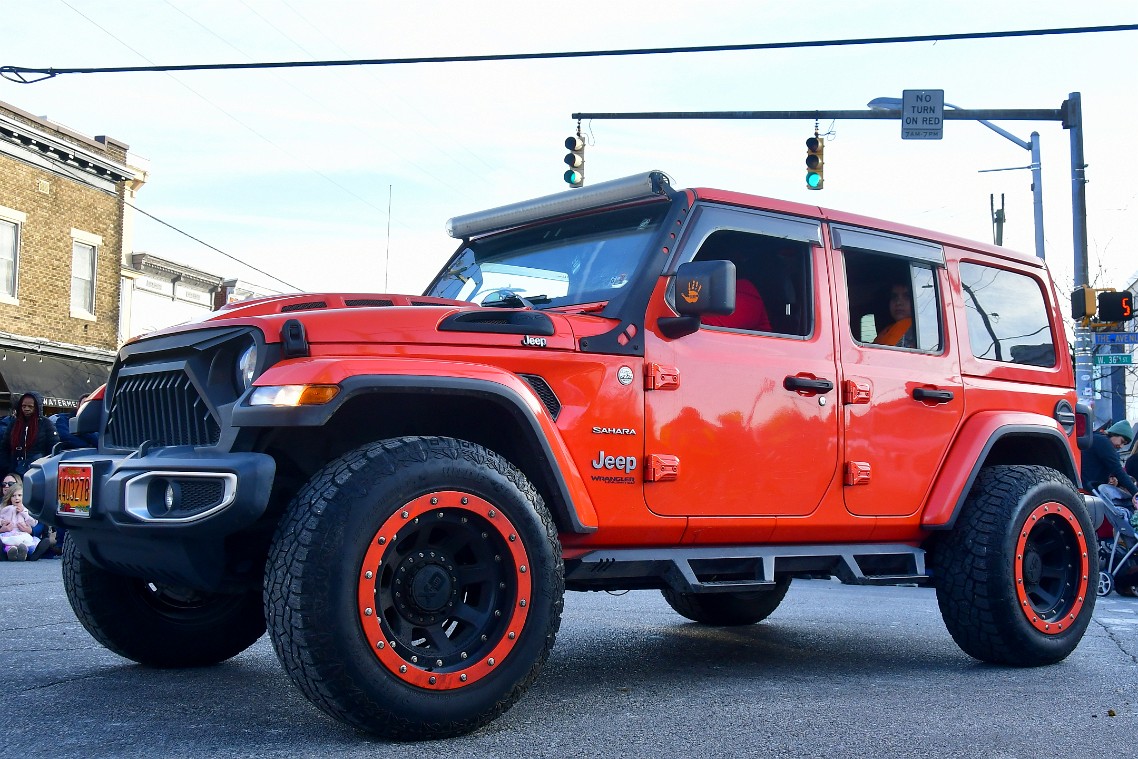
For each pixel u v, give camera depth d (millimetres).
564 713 3566
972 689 4160
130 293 23234
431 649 3207
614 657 4879
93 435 4133
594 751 3037
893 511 4551
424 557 3184
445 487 3164
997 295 5289
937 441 4734
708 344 4059
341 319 3307
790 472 4207
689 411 3943
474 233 4938
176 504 3160
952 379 4859
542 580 3322
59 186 21203
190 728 3258
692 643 5355
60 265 21266
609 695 3920
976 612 4652
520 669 3266
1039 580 4922
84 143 21578
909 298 4855
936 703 3848
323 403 3043
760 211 4352
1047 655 4723
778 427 4184
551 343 3650
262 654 4645
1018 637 4637
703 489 3965
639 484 3805
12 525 9742
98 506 3363
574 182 15875
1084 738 3328
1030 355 5367
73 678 4059
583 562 3742
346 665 2959
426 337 3398
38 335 20703
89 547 3654
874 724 3465
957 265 5086
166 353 3604
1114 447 10445
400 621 3164
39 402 10094
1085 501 5297
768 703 3797
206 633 4281
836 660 4891
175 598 4258
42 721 3328
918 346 4832
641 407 3826
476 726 3219
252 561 3570
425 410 3652
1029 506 4754
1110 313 13805
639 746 3109
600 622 6141
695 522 3945
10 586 7184
